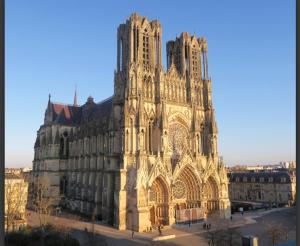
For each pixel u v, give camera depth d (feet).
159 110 386.93
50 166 530.68
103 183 390.63
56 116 565.53
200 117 440.04
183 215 365.40
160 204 361.30
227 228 290.76
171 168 369.09
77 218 383.45
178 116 410.93
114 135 382.42
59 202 515.09
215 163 421.59
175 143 403.54
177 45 460.14
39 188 451.53
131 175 343.67
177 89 419.74
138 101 368.68
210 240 277.23
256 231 321.93
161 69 402.31
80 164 474.49
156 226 344.69
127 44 401.70
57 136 543.39
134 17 396.98
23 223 296.92
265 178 618.03
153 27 418.10
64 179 536.42
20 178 346.95
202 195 389.39
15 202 319.27
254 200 630.33
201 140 435.94
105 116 437.99
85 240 269.64
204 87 453.99
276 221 382.63
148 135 378.12
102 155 410.93
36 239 246.88
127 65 383.04
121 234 309.42
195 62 454.40
